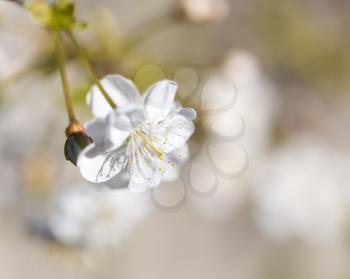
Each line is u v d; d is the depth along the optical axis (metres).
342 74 0.50
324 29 0.50
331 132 0.51
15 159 0.38
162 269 0.59
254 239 0.61
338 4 0.52
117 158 0.30
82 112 0.34
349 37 0.51
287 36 0.49
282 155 0.47
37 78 0.36
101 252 0.38
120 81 0.29
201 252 0.60
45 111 0.38
